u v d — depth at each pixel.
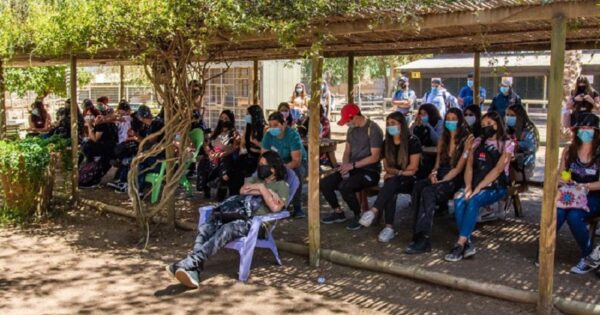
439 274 5.39
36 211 8.25
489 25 5.67
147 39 6.30
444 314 4.83
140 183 9.12
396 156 6.75
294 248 6.43
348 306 5.07
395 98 13.57
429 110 8.02
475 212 6.04
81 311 5.02
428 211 6.24
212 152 9.04
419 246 6.29
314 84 5.75
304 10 5.10
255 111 8.41
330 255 6.12
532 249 6.37
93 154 10.20
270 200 5.98
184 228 7.53
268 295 5.34
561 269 5.67
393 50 9.44
